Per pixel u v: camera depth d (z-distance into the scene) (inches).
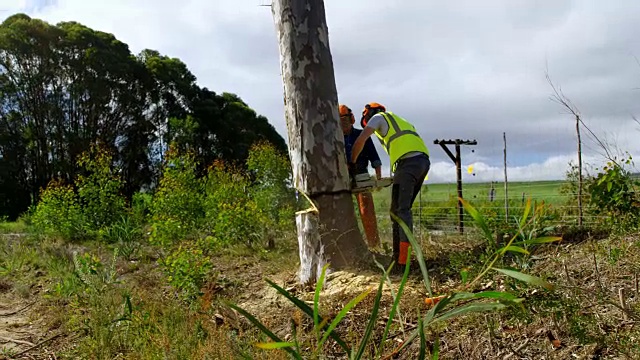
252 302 202.2
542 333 131.2
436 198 491.8
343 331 151.9
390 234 323.6
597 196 221.1
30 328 205.3
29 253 350.9
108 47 1304.1
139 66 1322.6
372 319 76.9
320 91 212.2
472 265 162.7
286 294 76.2
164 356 143.3
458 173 428.5
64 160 1199.6
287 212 386.9
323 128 211.9
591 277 163.2
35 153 1238.3
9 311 233.0
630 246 185.9
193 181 460.4
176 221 358.6
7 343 188.5
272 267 263.6
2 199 1174.3
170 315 178.1
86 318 191.2
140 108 1336.1
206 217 412.5
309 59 211.8
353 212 215.6
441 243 259.6
